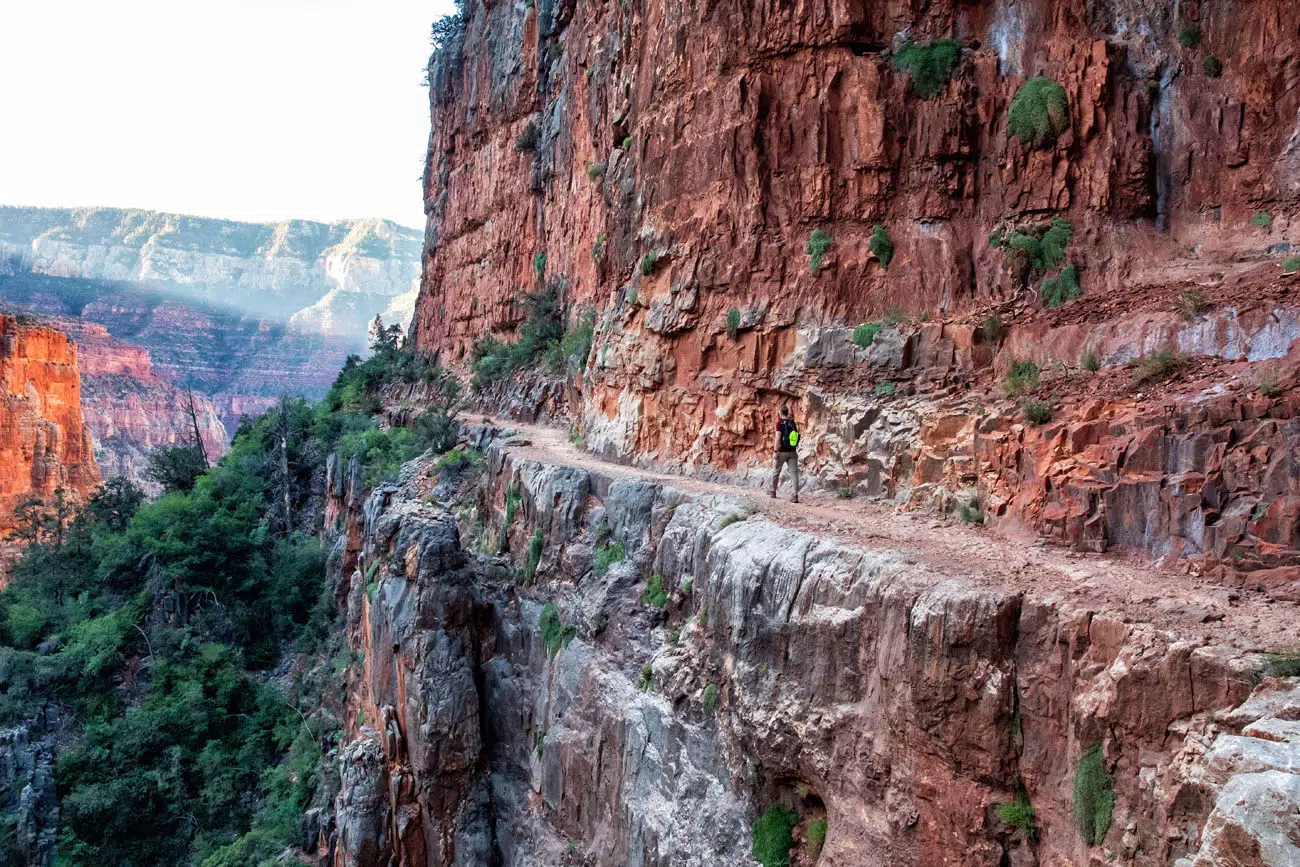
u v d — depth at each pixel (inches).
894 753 460.8
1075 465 521.7
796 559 564.1
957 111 772.6
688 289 909.2
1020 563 484.4
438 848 933.8
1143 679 359.6
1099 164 725.3
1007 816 408.2
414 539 1056.8
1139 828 350.3
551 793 845.8
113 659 1686.8
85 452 4749.0
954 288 760.3
